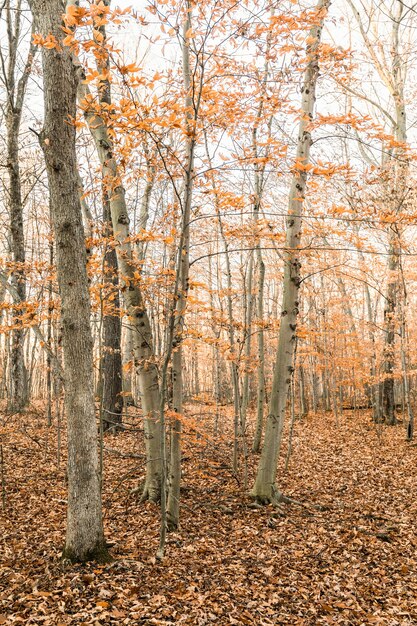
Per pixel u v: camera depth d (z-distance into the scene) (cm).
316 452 1144
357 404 2214
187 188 495
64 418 1274
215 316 787
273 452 741
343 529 644
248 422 1494
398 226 870
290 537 613
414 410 1834
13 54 1199
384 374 1353
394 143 541
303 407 1850
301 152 708
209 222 793
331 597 467
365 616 434
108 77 377
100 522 482
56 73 437
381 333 1580
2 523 597
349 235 600
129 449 988
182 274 559
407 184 934
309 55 581
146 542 554
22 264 605
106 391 1134
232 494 770
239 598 449
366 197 587
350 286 1612
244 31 466
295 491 823
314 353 1477
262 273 1145
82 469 466
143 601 420
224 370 1888
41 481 773
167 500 609
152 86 394
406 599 467
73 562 463
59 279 456
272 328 830
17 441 1008
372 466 1005
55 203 449
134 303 648
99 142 623
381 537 618
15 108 1177
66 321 455
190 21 505
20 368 1249
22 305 507
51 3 431
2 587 430
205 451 1008
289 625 413
